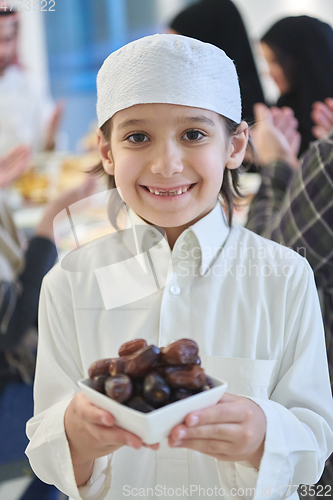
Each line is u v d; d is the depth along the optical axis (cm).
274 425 60
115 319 77
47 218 142
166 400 46
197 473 72
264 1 241
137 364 48
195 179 69
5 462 151
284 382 73
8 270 139
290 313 76
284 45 153
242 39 165
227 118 72
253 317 75
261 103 169
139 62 65
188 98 64
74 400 61
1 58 242
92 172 97
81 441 60
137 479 73
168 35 69
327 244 94
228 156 77
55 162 216
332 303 100
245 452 56
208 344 75
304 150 166
